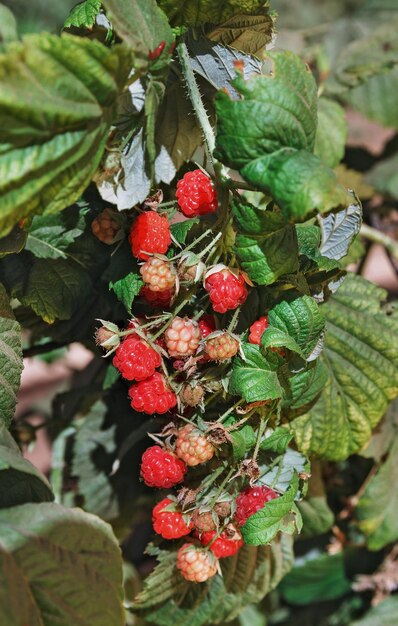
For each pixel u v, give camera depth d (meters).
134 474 0.66
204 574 0.52
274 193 0.46
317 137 0.75
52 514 0.49
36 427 0.67
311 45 0.97
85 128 0.46
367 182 0.86
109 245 0.56
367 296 0.61
